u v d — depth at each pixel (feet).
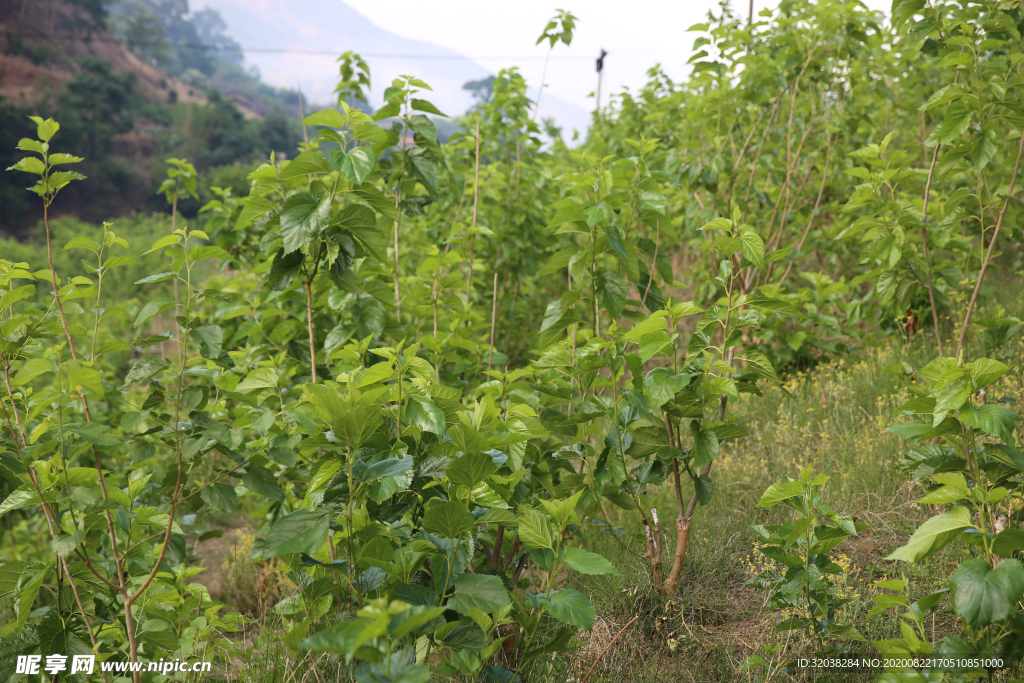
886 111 21.81
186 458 7.75
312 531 5.50
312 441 6.71
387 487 5.76
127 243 7.77
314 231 8.22
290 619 9.91
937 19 11.06
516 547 7.61
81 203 189.26
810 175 21.35
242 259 16.88
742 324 8.59
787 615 8.12
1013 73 10.61
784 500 6.97
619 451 8.59
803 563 6.89
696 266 21.59
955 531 5.05
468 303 13.09
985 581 4.79
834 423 13.29
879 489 10.52
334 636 3.78
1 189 161.48
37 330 7.14
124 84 233.96
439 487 6.73
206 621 8.30
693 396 8.18
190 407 7.44
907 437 6.41
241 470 7.76
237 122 257.96
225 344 15.01
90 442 6.68
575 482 8.63
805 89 18.78
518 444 7.00
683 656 8.14
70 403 7.22
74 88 207.00
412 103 10.98
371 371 6.53
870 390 14.15
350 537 5.95
